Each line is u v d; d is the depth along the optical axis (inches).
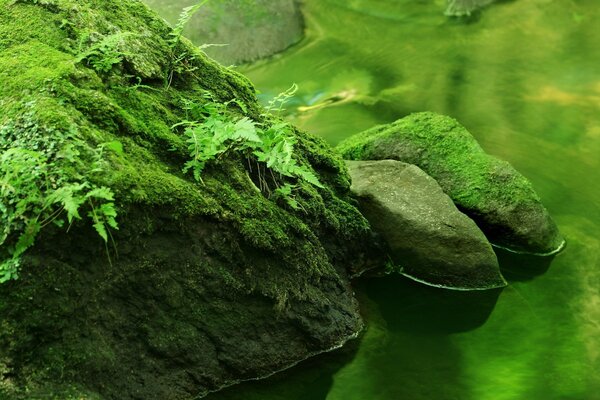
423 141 214.1
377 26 372.2
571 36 362.3
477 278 187.3
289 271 155.6
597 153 264.4
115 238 132.7
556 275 195.9
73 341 128.6
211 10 336.2
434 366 162.4
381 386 155.2
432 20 379.9
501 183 205.2
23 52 152.3
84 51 155.8
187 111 163.2
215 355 147.1
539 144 271.6
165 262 140.2
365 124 283.4
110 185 132.2
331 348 162.9
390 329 172.6
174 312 142.1
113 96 151.2
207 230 144.6
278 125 163.5
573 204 231.6
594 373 161.0
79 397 125.2
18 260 124.6
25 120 135.6
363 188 190.5
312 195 170.6
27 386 123.0
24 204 125.3
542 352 168.1
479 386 156.6
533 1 393.1
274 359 154.2
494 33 367.9
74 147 133.0
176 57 172.9
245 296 149.3
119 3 173.2
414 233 185.9
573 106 301.4
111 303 135.0
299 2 386.0
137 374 137.7
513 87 319.6
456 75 330.6
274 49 343.6
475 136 278.4
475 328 175.3
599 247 207.9
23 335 123.8
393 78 327.0
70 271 128.9
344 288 171.2
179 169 149.9
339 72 330.0
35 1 162.7
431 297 184.2
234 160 159.2
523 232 201.9
